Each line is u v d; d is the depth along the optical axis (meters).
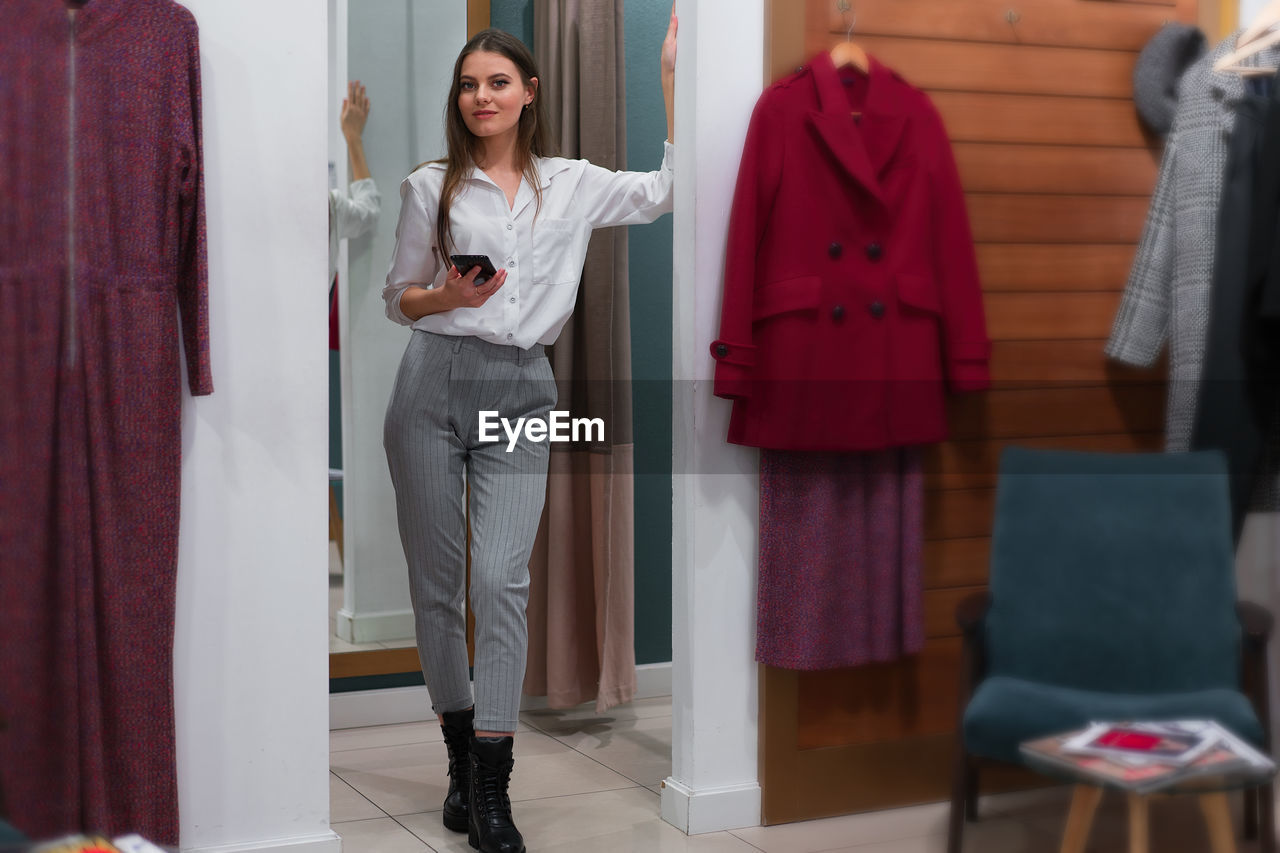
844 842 2.06
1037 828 1.90
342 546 2.96
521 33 3.04
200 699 1.83
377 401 2.98
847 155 2.00
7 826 1.53
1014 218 2.09
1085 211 2.10
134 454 1.72
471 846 2.10
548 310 2.15
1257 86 1.85
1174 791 1.60
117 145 1.70
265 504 1.86
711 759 2.16
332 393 2.97
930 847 1.99
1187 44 2.02
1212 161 1.88
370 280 2.97
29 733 1.67
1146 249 1.98
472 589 2.06
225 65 1.82
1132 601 1.76
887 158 2.05
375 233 2.97
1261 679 1.69
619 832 2.15
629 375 2.83
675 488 2.20
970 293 2.04
